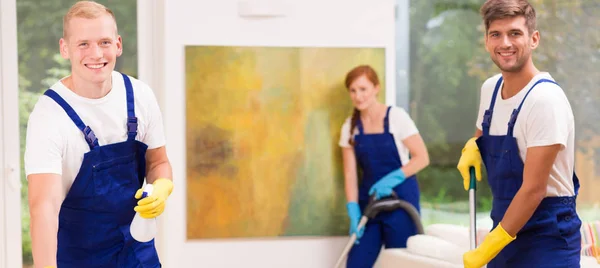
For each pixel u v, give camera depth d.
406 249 3.22
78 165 2.14
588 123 4.22
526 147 2.24
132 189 2.25
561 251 2.24
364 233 3.64
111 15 2.10
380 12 3.76
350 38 3.74
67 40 2.05
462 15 3.95
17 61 3.56
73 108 2.10
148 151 2.35
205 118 3.68
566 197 2.26
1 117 3.53
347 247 3.59
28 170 2.04
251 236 3.72
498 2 2.24
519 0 2.23
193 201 3.68
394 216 3.58
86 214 2.20
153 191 2.18
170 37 3.64
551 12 4.15
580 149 4.23
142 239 2.19
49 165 2.04
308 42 3.72
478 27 3.96
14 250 3.54
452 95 3.95
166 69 3.64
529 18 2.24
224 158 3.70
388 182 3.58
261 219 3.73
